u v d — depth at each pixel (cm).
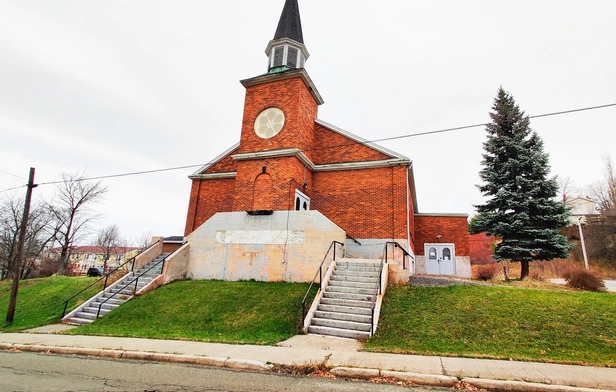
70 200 3775
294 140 1794
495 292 1112
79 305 1451
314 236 1465
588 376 595
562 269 3066
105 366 713
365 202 1817
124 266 1823
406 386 575
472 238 4247
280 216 1545
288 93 1894
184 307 1227
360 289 1142
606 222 3800
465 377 584
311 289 1298
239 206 1800
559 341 804
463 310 988
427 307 1026
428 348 787
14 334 1112
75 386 581
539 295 1074
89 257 8150
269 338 917
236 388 560
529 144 2086
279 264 1488
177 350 798
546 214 1858
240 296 1276
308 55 2353
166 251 2058
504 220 1944
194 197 2214
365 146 1908
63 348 862
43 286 1936
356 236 1773
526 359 704
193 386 573
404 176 1780
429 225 2270
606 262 3538
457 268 2155
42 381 611
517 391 552
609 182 4612
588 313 928
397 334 880
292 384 580
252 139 1898
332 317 1020
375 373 615
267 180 1778
